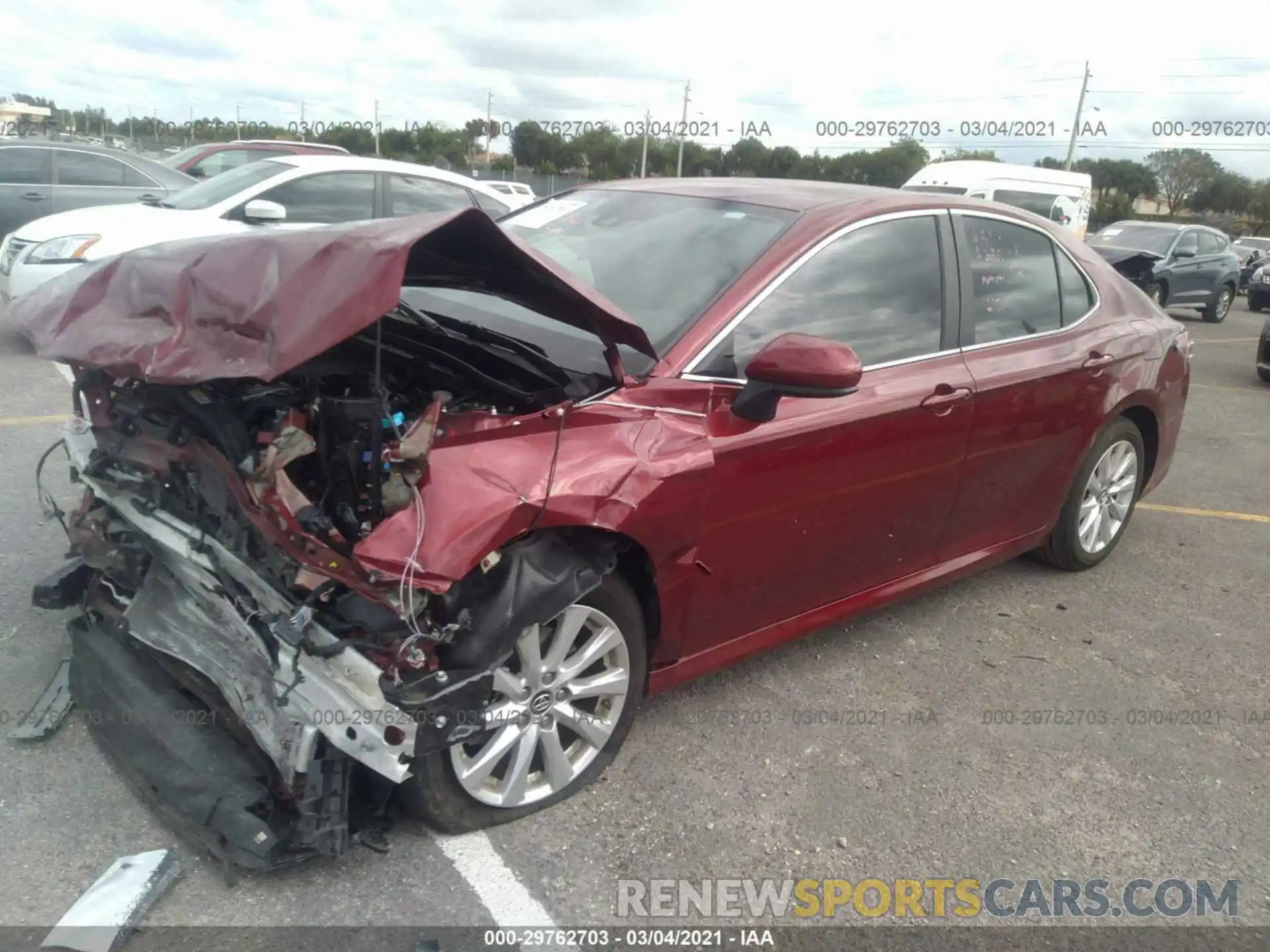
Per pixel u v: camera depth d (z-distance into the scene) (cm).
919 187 1936
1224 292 2009
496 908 268
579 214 416
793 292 348
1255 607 505
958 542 429
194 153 1404
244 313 255
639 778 328
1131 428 514
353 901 265
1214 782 354
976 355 410
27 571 425
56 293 321
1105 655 442
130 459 293
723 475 316
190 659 290
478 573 265
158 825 283
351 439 259
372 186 862
